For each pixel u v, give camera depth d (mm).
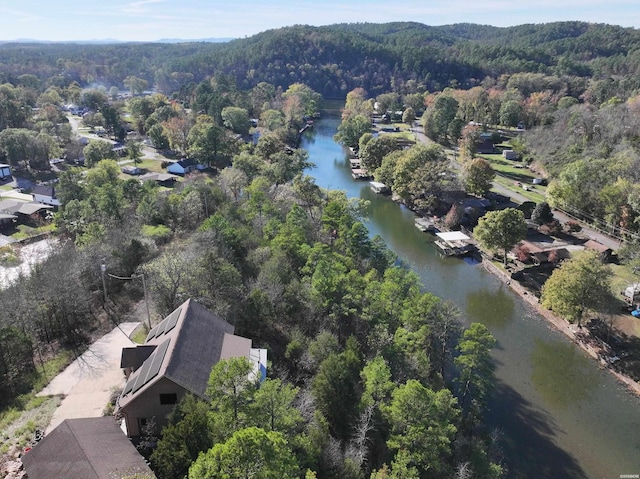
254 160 126500
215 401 35531
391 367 52031
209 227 71188
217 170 150750
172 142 168750
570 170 108312
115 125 184500
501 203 118375
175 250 68250
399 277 65562
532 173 143750
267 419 35469
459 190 115062
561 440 51250
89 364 50688
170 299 57688
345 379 45406
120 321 59406
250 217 85000
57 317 56781
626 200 95875
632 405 56406
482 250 96375
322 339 52125
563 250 89312
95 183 113250
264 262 67188
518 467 47844
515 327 72000
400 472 38562
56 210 111750
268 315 57156
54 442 34844
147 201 91938
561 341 68438
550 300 68188
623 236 94750
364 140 161625
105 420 38188
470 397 55438
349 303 58812
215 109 195000
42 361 51406
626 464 48500
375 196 133625
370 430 44438
